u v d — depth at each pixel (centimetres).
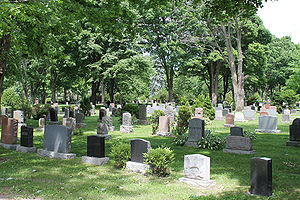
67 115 3197
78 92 7650
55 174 1073
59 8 1288
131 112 3238
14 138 1558
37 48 1553
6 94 4178
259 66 5169
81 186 931
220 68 6016
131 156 1159
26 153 1438
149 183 970
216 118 3434
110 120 2411
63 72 4841
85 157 1258
